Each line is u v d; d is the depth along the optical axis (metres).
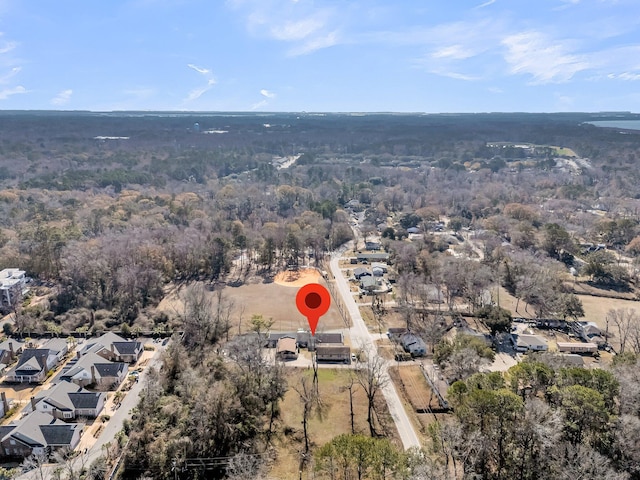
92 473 67.00
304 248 184.12
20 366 94.25
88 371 92.12
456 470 61.66
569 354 102.06
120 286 132.88
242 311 131.75
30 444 72.94
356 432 79.75
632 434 59.72
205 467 70.38
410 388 92.69
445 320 123.38
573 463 56.91
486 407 62.06
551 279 138.12
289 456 74.38
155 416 75.12
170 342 106.31
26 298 132.62
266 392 83.62
